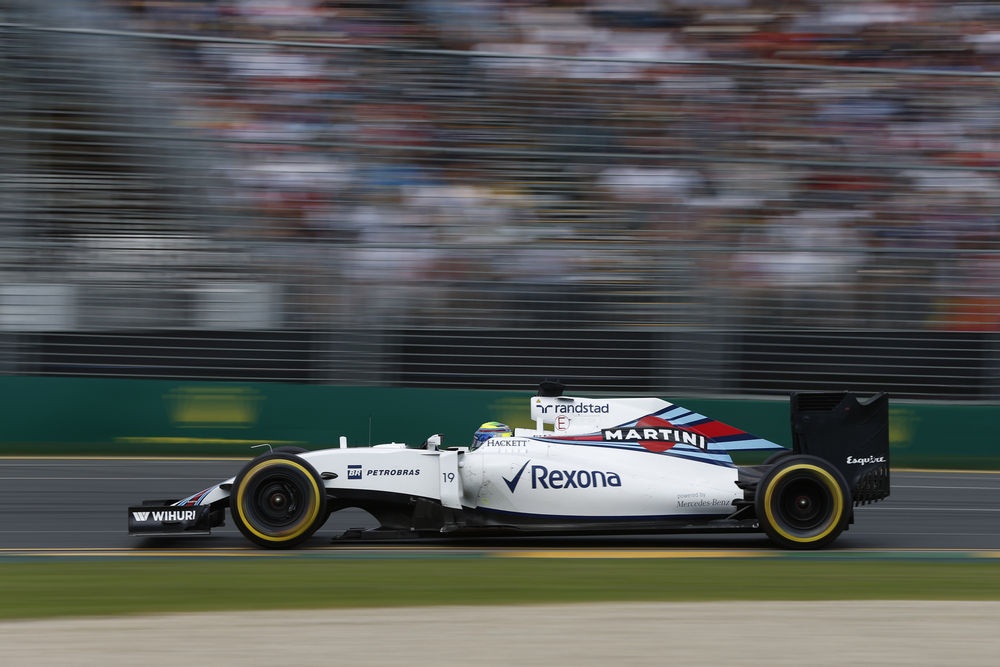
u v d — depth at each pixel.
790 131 50.09
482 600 18.95
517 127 50.22
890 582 21.12
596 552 24.52
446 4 57.78
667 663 14.81
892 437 42.50
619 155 49.25
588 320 44.69
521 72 51.28
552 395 26.00
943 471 41.16
